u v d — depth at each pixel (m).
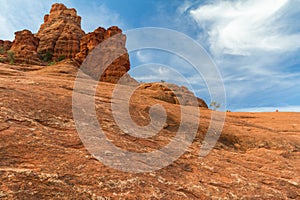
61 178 4.68
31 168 4.67
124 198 4.76
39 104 8.02
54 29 102.06
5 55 72.06
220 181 6.93
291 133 22.56
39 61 80.12
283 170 9.31
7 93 8.12
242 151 11.74
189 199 5.49
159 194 5.26
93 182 4.90
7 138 5.35
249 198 6.37
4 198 3.78
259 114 35.78
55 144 5.88
